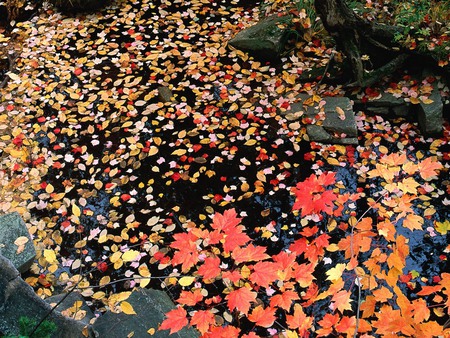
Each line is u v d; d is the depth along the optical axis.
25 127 4.70
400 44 4.56
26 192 4.15
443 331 1.99
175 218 3.97
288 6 5.46
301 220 3.88
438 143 4.32
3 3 6.01
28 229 3.86
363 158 4.27
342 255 3.66
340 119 4.44
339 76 4.86
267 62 5.20
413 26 4.57
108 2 6.10
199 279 3.54
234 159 4.35
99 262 3.70
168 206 4.05
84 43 5.60
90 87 5.06
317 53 5.15
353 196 2.66
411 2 4.99
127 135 4.61
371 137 4.42
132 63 5.32
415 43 4.54
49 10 6.05
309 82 4.94
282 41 5.19
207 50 5.38
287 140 4.45
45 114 4.83
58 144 4.55
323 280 3.53
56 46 5.59
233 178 4.22
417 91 4.59
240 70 5.13
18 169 4.33
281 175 4.20
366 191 4.03
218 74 5.11
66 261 3.71
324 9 4.44
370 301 2.27
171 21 5.83
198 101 4.85
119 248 3.77
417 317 2.00
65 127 4.70
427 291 2.11
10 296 2.59
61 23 5.87
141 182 4.23
